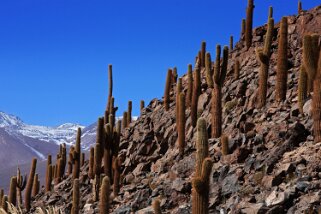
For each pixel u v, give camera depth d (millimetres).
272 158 19766
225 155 22312
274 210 16969
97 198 27953
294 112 22922
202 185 13180
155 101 35469
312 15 30594
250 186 19203
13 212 15148
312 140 20391
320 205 16328
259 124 23422
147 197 23234
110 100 35406
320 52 19750
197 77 28656
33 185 35531
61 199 30656
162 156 29297
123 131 34344
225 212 18547
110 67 35500
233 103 27766
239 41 35344
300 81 23062
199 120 13680
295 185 17484
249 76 28781
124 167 29969
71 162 35812
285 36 25031
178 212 20141
